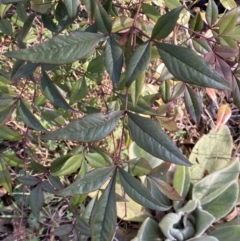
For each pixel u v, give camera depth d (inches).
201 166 75.3
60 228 43.9
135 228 71.9
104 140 62.4
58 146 68.7
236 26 30.0
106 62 24.4
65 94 38.5
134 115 25.2
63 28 32.5
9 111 33.4
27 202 67.4
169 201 71.1
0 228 67.7
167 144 24.2
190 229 67.5
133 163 32.8
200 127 77.6
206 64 22.7
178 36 44.4
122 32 29.4
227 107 56.0
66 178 66.6
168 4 35.2
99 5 24.4
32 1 34.6
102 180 26.0
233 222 72.8
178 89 35.4
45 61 22.5
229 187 70.9
